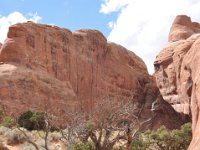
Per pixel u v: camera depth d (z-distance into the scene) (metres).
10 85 48.00
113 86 74.19
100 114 27.78
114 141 25.53
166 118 68.75
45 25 61.00
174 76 68.00
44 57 58.16
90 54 70.00
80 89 65.12
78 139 27.59
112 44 78.38
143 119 71.00
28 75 50.94
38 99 50.41
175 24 83.44
